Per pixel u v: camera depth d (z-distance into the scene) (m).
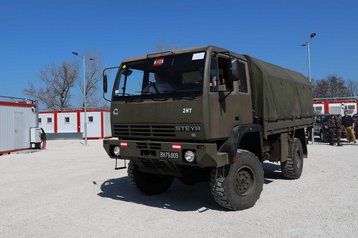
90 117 38.66
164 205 7.43
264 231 5.61
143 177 8.17
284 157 9.30
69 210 7.15
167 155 6.54
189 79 6.43
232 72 6.29
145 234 5.61
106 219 6.48
